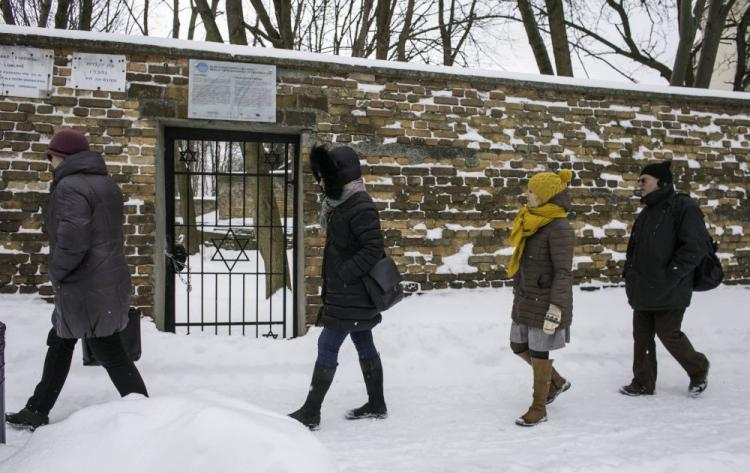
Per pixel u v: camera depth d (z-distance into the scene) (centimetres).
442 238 562
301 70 527
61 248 313
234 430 166
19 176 477
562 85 593
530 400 418
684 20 902
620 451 317
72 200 316
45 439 171
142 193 493
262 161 867
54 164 338
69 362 346
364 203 348
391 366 476
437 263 561
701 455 290
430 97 562
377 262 349
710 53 908
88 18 986
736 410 395
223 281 934
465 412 391
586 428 359
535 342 367
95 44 483
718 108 648
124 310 342
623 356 517
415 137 557
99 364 372
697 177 637
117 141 490
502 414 388
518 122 587
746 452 314
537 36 923
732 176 649
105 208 331
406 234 554
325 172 350
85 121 486
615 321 556
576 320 552
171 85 498
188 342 479
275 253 849
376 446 327
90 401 392
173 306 537
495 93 581
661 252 415
